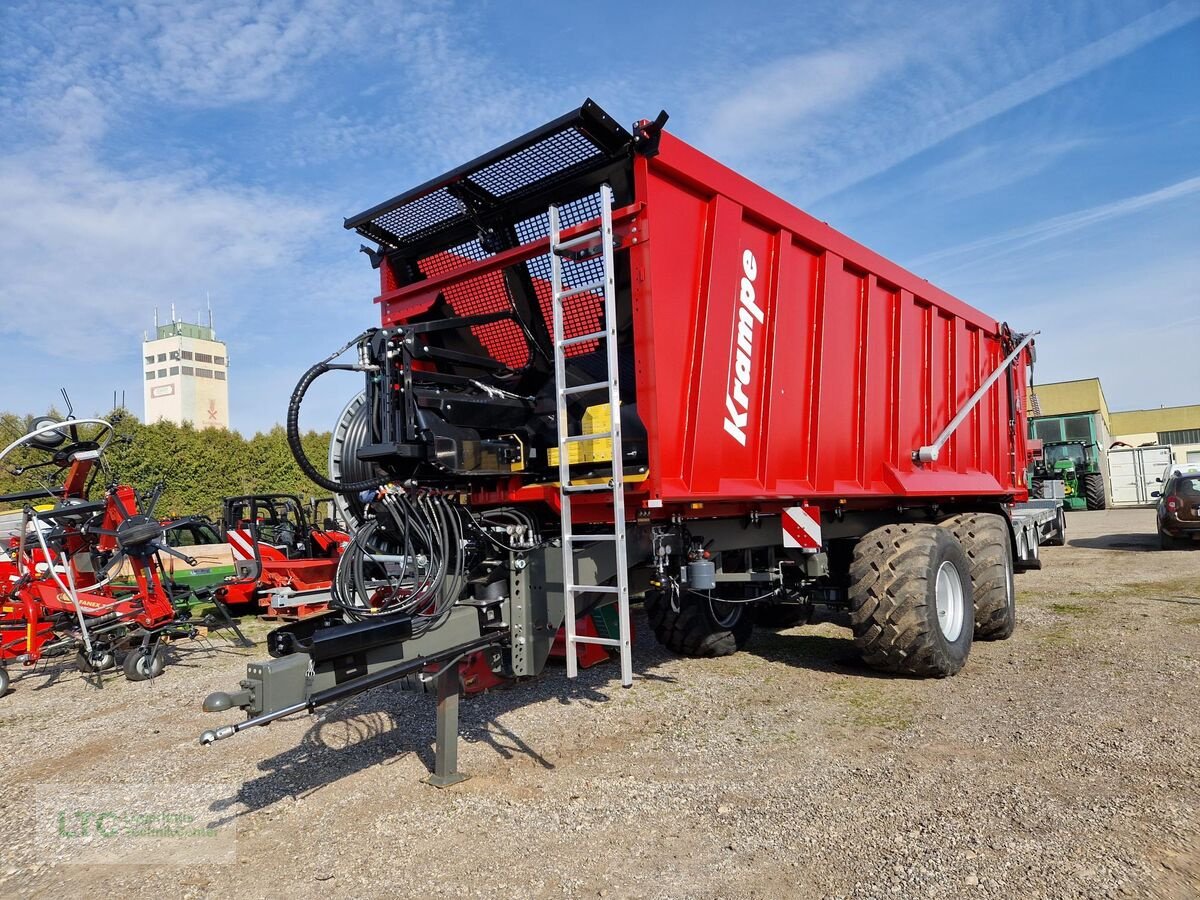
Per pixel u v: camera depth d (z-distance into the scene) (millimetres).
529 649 3898
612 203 4266
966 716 4461
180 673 6770
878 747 4020
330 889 2840
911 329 6445
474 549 3967
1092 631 6699
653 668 5887
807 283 5184
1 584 6922
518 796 3588
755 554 5699
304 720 4973
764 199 4707
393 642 3367
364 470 4996
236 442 21328
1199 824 3033
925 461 6484
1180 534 13219
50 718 5492
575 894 2723
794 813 3283
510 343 4973
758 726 4441
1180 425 53469
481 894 2752
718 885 2738
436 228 4984
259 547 9570
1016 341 8680
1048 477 22281
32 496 6922
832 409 5426
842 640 6816
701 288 4246
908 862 2830
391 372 3971
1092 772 3570
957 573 5625
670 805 3420
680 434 4078
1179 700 4586
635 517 4129
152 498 7051
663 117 3820
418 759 4117
